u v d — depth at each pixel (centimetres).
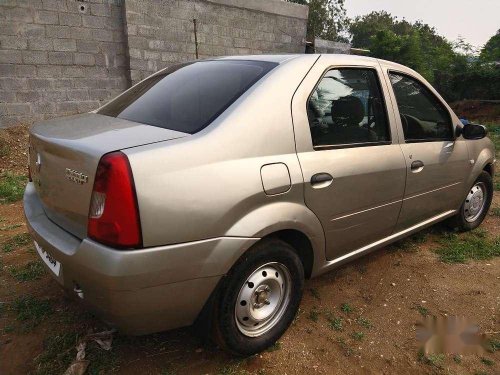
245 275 216
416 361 244
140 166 180
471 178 392
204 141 202
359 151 271
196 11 894
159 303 191
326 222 254
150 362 231
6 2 676
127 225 177
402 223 326
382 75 303
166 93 261
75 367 218
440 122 354
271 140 224
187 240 191
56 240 203
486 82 1650
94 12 770
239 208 205
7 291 296
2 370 222
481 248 394
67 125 234
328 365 237
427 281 332
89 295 192
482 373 237
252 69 252
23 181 580
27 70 716
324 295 306
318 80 256
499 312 295
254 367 232
